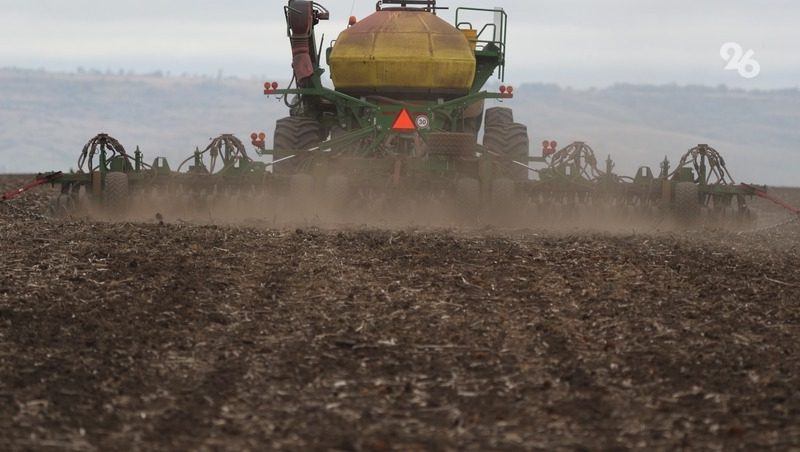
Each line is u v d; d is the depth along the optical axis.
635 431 28.02
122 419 28.75
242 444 26.98
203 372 32.59
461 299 40.97
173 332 36.53
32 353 34.06
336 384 31.55
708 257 50.81
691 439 27.48
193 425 28.36
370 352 34.56
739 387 31.44
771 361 33.91
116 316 38.28
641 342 35.75
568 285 43.50
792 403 30.09
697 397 30.62
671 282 44.44
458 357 34.06
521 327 37.41
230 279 43.94
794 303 41.62
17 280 43.19
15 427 27.98
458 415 29.00
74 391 30.80
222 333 36.56
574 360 33.81
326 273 44.94
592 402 30.16
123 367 32.88
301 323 37.69
